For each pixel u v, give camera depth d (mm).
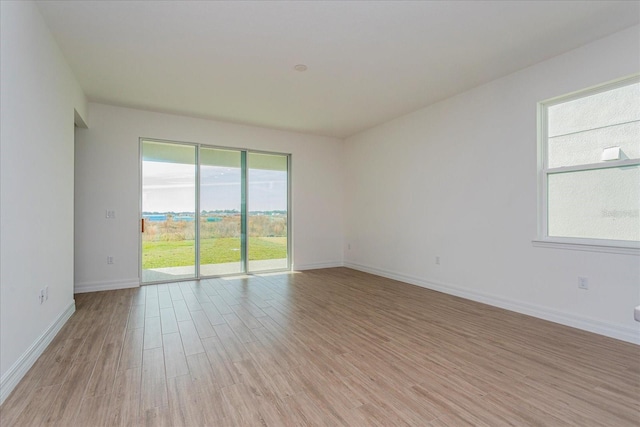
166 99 4199
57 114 2824
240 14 2434
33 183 2260
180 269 5020
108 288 4410
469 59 3152
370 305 3664
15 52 1974
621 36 2648
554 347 2494
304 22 2543
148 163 4785
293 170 5930
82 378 2025
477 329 2891
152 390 1891
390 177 5199
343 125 5461
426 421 1609
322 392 1874
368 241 5723
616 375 2057
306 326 2980
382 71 3404
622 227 2713
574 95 3016
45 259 2506
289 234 6000
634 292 2578
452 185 4133
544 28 2631
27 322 2139
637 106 2641
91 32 2648
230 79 3584
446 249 4223
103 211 4402
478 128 3799
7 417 1631
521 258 3357
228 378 2033
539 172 3227
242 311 3438
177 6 2332
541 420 1614
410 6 2355
